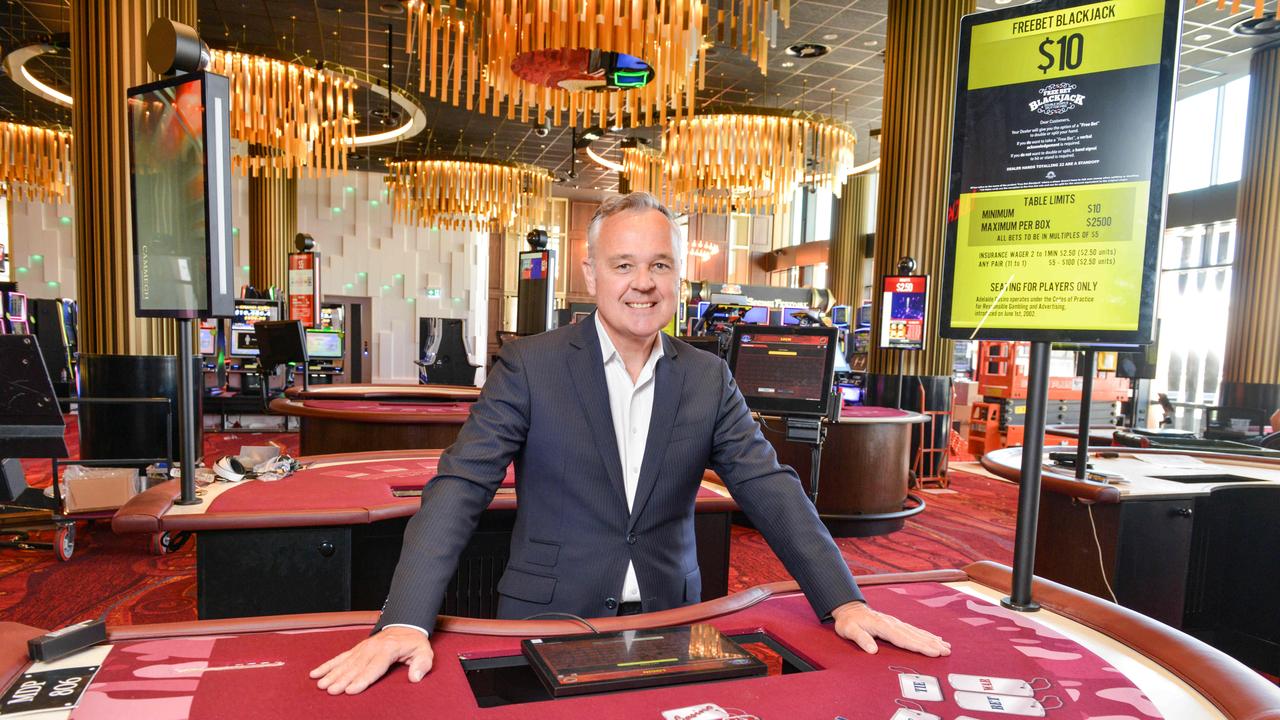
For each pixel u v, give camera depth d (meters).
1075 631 1.21
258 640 1.08
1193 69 8.79
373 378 15.23
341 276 15.03
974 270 1.38
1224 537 3.19
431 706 0.90
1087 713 0.93
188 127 1.91
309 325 9.95
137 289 2.06
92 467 4.61
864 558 4.59
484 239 16.44
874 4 7.52
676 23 4.20
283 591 1.99
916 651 1.11
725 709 0.92
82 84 4.78
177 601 3.49
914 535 5.18
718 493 2.43
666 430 1.41
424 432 4.42
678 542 1.46
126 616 3.30
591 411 1.38
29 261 13.23
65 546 4.07
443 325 10.55
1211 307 9.73
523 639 1.11
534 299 6.42
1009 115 1.34
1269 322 7.94
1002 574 1.45
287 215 13.78
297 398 5.21
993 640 1.17
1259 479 3.03
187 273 1.96
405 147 13.47
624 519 1.39
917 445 6.74
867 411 5.38
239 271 14.02
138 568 3.99
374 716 0.87
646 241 1.32
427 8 4.91
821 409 3.00
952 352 6.90
